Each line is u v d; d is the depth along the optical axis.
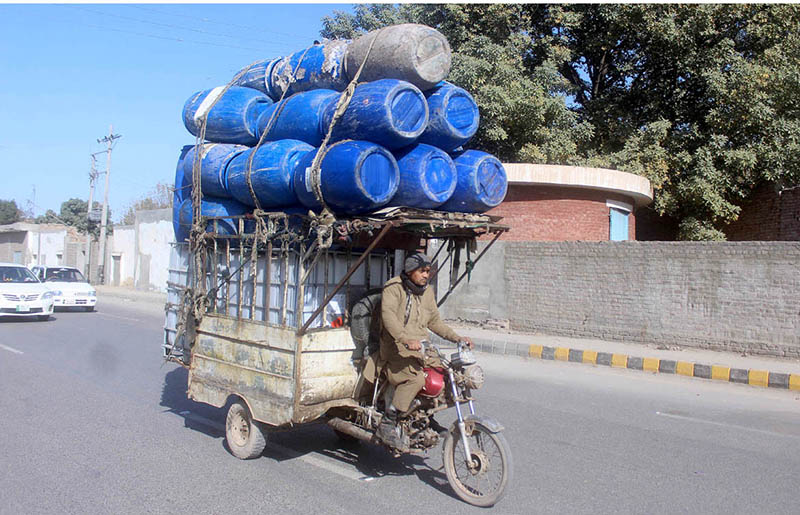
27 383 8.26
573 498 4.47
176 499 4.38
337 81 5.20
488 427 4.19
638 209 19.16
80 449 5.52
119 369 9.33
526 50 18.23
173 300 6.37
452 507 4.26
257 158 4.96
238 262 5.41
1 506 4.25
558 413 7.05
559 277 12.35
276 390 4.81
